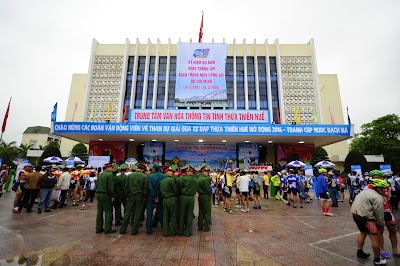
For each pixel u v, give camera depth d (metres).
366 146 36.72
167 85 38.19
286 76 38.19
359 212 4.51
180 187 6.20
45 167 10.94
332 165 15.88
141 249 4.91
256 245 5.27
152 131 18.66
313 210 9.97
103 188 6.11
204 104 32.72
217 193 11.76
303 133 18.55
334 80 42.56
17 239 5.48
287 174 12.55
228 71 39.09
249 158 22.33
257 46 40.16
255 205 10.39
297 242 5.51
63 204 9.93
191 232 6.09
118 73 38.84
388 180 10.74
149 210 6.23
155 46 40.88
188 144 22.78
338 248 5.12
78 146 33.81
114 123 18.80
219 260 4.36
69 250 4.80
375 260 4.26
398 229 7.03
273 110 37.25
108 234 6.00
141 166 7.28
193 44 34.34
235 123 19.50
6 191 15.52
